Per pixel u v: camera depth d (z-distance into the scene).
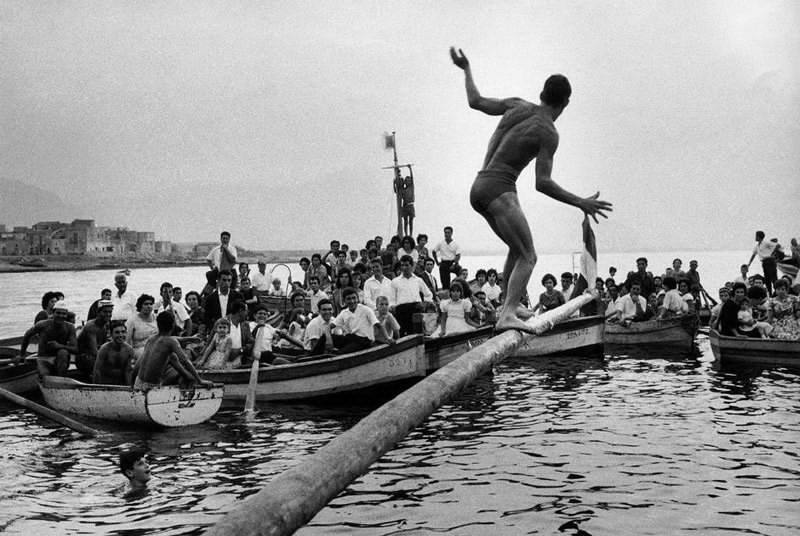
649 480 9.14
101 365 13.46
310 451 10.68
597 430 11.70
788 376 16.36
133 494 8.77
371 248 22.67
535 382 16.38
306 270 22.50
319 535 7.51
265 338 15.09
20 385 15.31
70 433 12.04
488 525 7.73
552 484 9.03
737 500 8.40
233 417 13.09
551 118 5.59
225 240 19.88
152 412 12.00
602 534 7.46
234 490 8.92
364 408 13.80
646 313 23.03
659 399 14.16
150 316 14.82
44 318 15.45
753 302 20.08
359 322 14.89
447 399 3.90
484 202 5.59
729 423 12.03
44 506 8.36
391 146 27.48
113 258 173.00
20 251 166.12
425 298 17.25
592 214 5.45
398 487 8.98
